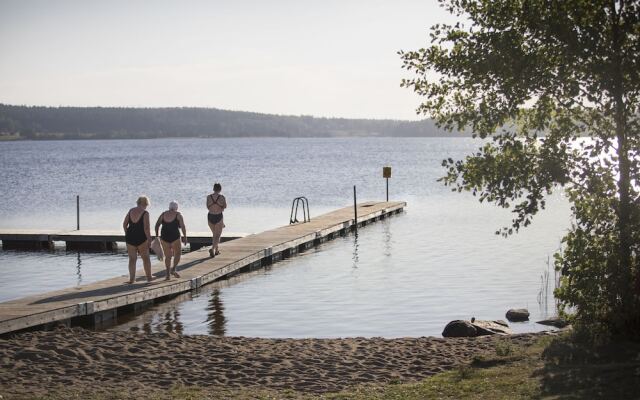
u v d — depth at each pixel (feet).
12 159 419.95
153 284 58.90
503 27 36.81
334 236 101.81
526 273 69.82
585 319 37.11
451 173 37.45
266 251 79.15
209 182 220.43
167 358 37.27
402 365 35.94
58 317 48.42
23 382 32.83
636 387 28.07
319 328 50.01
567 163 36.29
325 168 297.94
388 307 56.34
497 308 55.57
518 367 33.14
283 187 199.21
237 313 54.95
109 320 52.85
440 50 37.52
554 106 37.35
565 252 37.06
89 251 94.02
